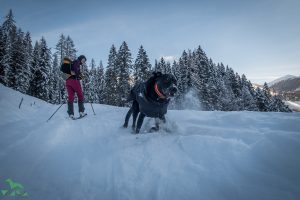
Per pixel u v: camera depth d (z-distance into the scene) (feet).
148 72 117.70
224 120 17.69
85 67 135.85
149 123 20.85
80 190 9.95
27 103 31.40
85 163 12.48
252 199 7.70
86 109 30.71
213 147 11.52
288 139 10.14
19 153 14.07
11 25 111.34
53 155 14.07
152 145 13.53
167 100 16.63
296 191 7.53
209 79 127.34
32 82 104.88
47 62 107.96
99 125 20.97
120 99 116.37
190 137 13.35
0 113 23.18
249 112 19.02
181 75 136.77
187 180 9.45
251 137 12.57
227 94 148.66
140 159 12.01
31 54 113.39
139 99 16.88
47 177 11.19
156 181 9.81
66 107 30.78
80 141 16.78
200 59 128.26
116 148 14.25
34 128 18.83
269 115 17.17
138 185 9.75
